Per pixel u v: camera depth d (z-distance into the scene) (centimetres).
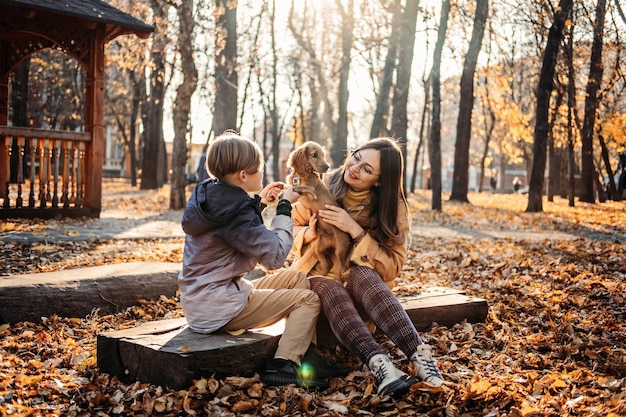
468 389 367
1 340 461
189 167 5969
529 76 2511
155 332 403
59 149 1311
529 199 2216
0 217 1166
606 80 2441
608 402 359
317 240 433
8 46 1320
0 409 335
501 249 1065
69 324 510
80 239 905
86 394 371
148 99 3416
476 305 532
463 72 2620
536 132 2191
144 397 356
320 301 402
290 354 381
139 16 1972
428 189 5331
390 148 427
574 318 579
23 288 511
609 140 3045
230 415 345
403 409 358
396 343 392
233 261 386
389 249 432
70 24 1241
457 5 2216
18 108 2861
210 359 364
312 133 3841
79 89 3756
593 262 902
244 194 382
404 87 2402
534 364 442
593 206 2673
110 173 6400
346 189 441
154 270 604
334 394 380
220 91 2514
